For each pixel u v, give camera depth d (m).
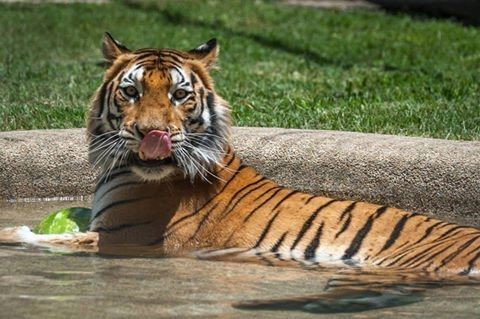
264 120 16.20
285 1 37.38
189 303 7.97
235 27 30.50
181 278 8.96
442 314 7.74
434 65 23.80
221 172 10.62
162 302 8.00
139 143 10.13
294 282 8.86
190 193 10.54
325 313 7.71
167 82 10.30
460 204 12.45
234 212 10.38
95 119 10.69
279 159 13.05
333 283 8.79
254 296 8.27
